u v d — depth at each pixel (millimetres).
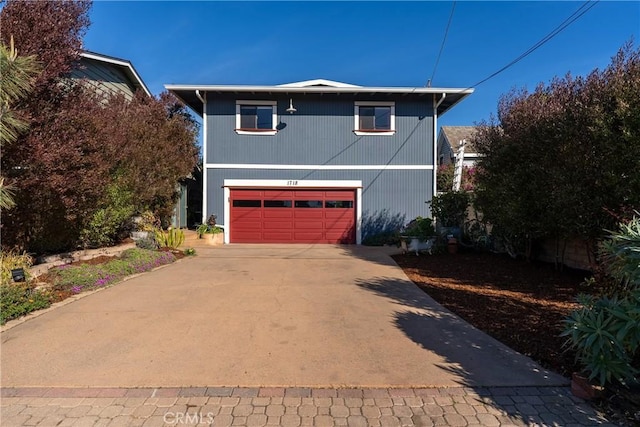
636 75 5754
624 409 2887
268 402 3008
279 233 14328
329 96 14320
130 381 3324
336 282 7242
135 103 12500
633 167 5617
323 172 14336
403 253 11359
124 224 10711
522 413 2855
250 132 14211
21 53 5633
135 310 5359
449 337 4359
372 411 2889
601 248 3672
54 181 6027
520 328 4629
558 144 6867
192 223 20781
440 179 21172
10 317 4863
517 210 7871
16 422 2734
